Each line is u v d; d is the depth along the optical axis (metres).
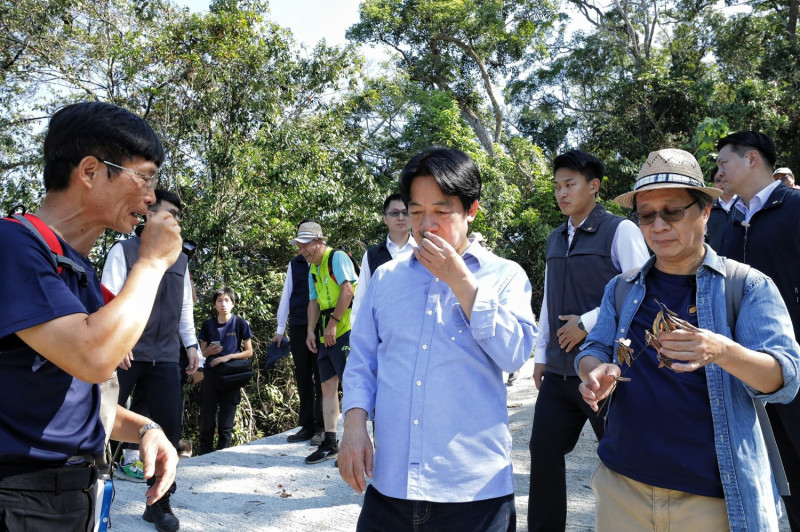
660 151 2.02
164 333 4.09
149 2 12.22
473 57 23.98
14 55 12.19
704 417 1.90
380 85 18.83
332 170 13.14
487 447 1.95
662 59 22.14
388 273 2.20
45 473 1.56
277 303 11.96
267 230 11.89
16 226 1.54
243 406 10.85
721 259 2.02
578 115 25.12
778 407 2.81
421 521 1.89
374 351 2.20
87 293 1.72
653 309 2.07
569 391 3.06
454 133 18.59
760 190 3.22
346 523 3.92
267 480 4.76
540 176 21.27
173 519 3.83
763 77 21.95
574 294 3.21
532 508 3.12
